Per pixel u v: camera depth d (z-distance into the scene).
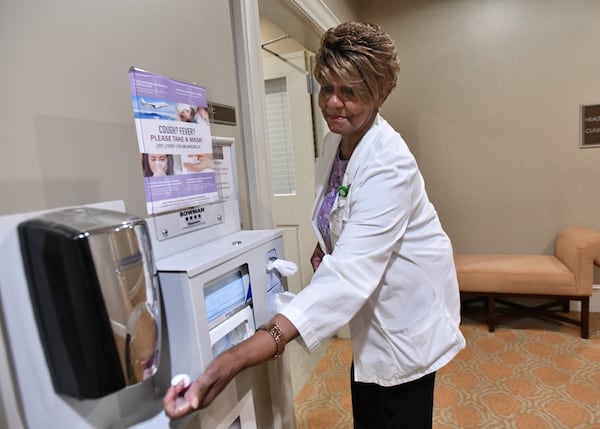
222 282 0.69
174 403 0.52
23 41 0.51
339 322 0.72
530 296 2.34
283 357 1.15
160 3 0.76
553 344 2.17
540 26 2.40
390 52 0.80
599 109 2.36
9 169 0.49
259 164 1.13
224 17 1.01
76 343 0.46
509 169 2.58
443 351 0.93
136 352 0.50
